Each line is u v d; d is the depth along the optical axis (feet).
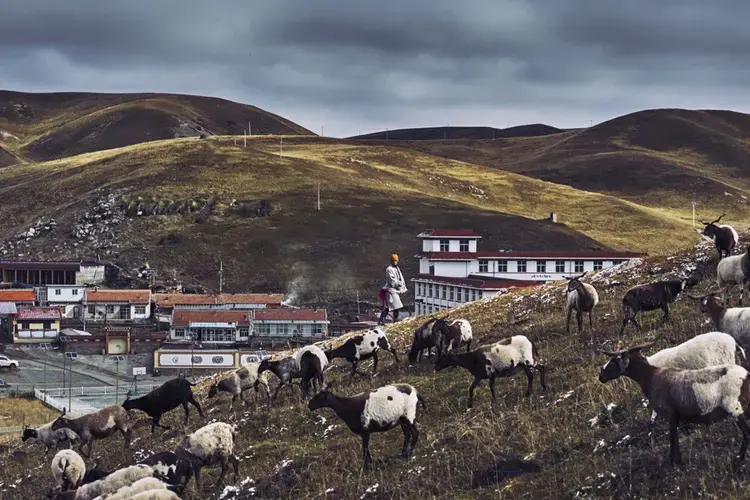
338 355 105.60
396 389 71.67
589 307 99.35
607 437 65.05
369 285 527.40
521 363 79.20
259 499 72.23
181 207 636.48
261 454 83.46
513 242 588.50
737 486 52.90
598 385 75.00
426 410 83.15
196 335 434.71
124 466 85.40
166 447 92.99
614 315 105.19
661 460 58.29
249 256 566.36
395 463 71.51
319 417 90.17
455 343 102.58
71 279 545.44
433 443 73.05
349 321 471.21
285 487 73.26
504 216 634.43
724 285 93.97
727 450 57.57
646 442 62.59
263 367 103.45
